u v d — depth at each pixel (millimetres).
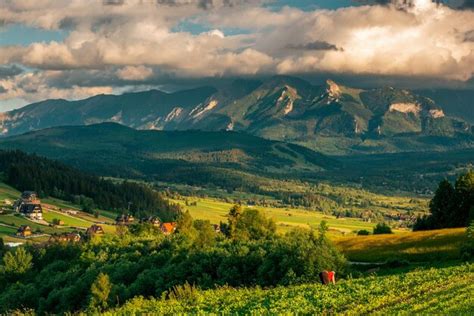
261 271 82562
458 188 144000
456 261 89500
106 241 151875
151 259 112438
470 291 51562
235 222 142500
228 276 87125
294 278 76500
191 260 96812
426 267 86875
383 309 47594
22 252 149250
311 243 82625
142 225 180375
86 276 110000
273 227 145625
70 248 162500
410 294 53594
